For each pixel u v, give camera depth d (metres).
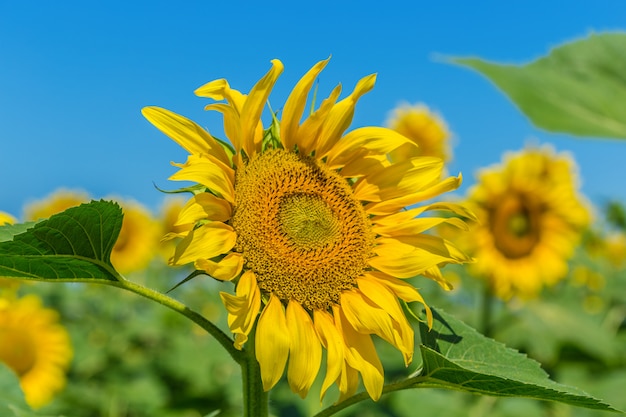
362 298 0.92
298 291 0.90
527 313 2.12
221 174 0.87
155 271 3.13
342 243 0.92
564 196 2.00
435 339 0.98
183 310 0.89
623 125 0.96
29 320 1.81
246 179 0.91
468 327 1.00
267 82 0.88
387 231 0.94
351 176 0.95
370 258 0.93
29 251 0.86
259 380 0.89
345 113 0.93
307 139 0.93
